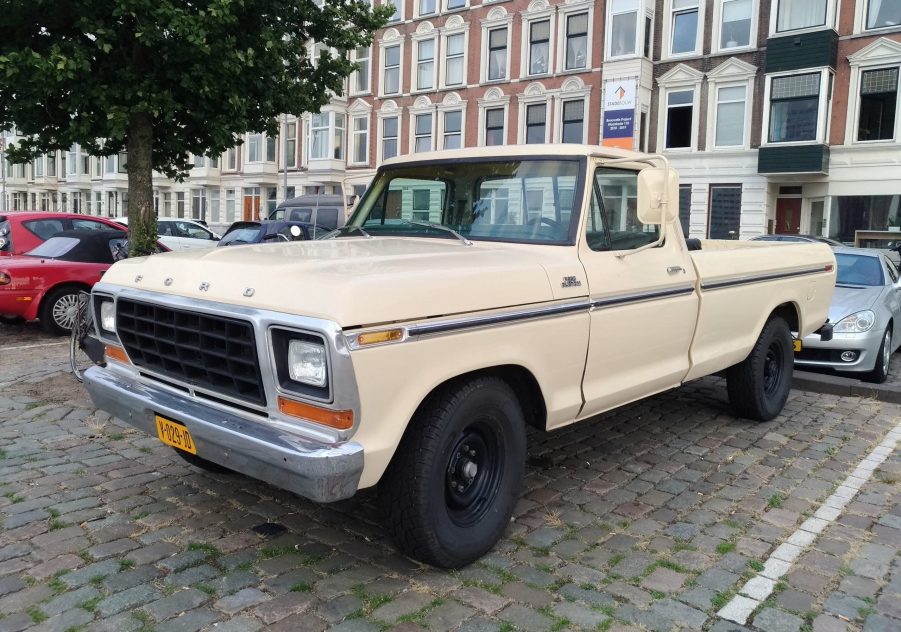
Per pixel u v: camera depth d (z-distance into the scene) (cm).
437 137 3198
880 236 2241
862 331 724
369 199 487
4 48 734
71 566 334
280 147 3862
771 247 598
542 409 378
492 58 3016
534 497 433
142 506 405
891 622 302
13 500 409
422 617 299
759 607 312
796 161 2277
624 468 485
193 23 718
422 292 304
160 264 363
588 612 306
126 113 752
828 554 362
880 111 2234
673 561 353
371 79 3434
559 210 406
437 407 319
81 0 717
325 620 295
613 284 402
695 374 493
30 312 927
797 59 2270
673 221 429
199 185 4284
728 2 2441
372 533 377
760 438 555
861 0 2214
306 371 284
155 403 340
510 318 337
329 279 293
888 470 487
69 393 638
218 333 312
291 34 912
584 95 2725
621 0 2572
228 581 324
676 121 2586
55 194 5662
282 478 292
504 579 333
